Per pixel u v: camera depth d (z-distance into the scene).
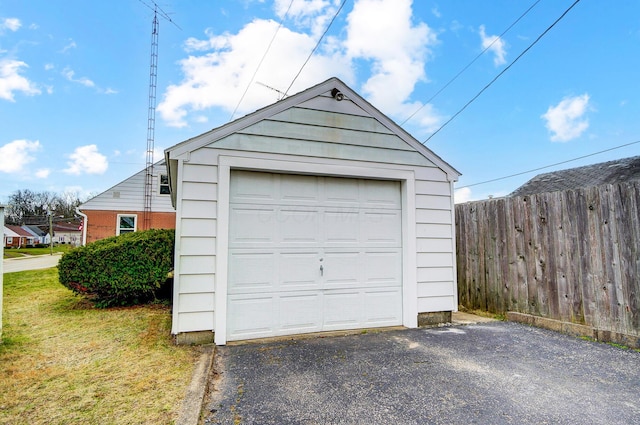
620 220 3.72
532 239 4.71
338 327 4.50
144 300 6.05
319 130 4.49
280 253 4.30
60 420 2.21
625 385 2.77
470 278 5.77
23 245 43.31
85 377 2.90
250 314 4.11
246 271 4.13
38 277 9.66
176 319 3.77
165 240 5.84
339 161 4.57
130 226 15.85
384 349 3.71
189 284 3.83
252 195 4.24
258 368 3.17
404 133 4.93
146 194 16.06
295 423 2.23
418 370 3.11
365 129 4.73
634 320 3.58
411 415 2.32
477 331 4.41
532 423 2.22
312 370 3.12
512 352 3.57
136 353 3.50
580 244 4.11
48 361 3.27
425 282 4.91
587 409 2.39
